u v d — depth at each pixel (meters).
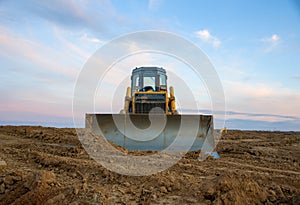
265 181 5.34
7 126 18.12
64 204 4.29
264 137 20.12
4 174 5.75
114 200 4.36
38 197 4.73
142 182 5.30
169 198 4.31
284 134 25.27
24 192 5.07
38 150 9.52
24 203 4.70
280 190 4.53
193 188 4.62
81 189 4.70
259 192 4.07
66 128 19.33
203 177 5.75
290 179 5.66
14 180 5.43
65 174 6.15
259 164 7.96
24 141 12.23
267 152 10.77
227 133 22.84
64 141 12.12
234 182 4.13
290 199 4.03
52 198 4.47
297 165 8.05
